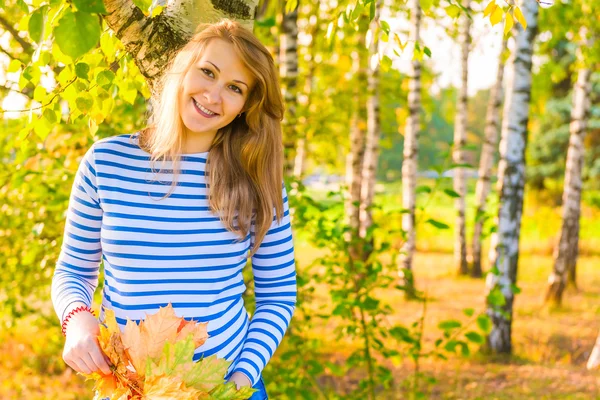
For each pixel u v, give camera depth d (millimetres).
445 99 12469
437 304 8969
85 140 3406
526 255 14398
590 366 5973
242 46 1465
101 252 1533
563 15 7082
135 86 2010
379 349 3369
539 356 6281
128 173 1461
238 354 1516
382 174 34781
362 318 3322
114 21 1669
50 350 5664
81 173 1479
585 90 9555
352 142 9648
